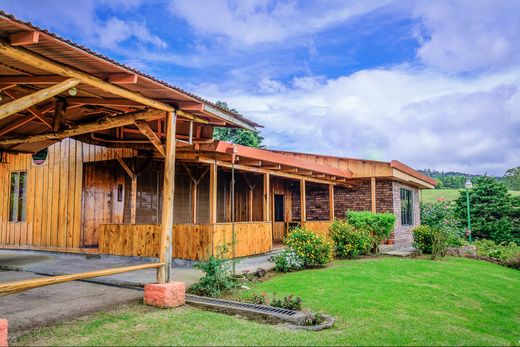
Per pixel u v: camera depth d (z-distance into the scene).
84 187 11.59
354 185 16.41
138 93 5.66
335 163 15.93
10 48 4.02
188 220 12.66
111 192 12.06
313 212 17.12
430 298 7.03
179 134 8.19
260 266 9.58
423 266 10.49
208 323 4.92
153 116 6.39
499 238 21.39
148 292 5.88
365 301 6.43
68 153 12.04
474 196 22.69
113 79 5.07
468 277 9.42
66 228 11.78
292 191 17.59
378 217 12.95
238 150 9.06
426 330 4.95
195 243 9.39
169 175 6.21
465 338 4.71
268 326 4.95
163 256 6.07
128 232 10.38
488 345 4.48
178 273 8.43
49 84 5.70
